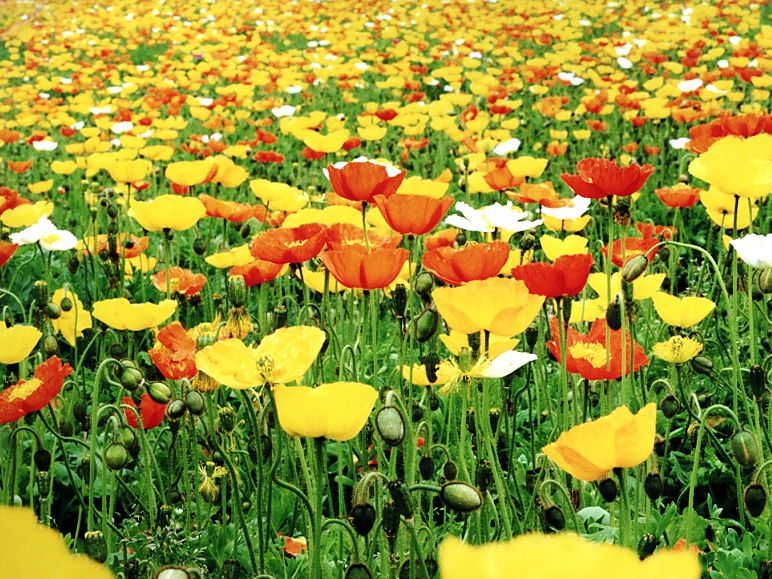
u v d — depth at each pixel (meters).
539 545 0.39
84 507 1.91
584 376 1.81
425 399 1.87
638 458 1.51
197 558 1.80
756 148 1.94
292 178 4.19
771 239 1.89
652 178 4.20
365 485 1.57
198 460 1.98
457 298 1.64
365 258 1.74
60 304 2.25
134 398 2.00
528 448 2.12
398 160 4.32
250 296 2.78
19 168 3.66
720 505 2.11
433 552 1.66
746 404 1.94
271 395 1.55
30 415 1.90
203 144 3.91
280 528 2.00
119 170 2.56
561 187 4.30
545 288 1.77
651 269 2.60
